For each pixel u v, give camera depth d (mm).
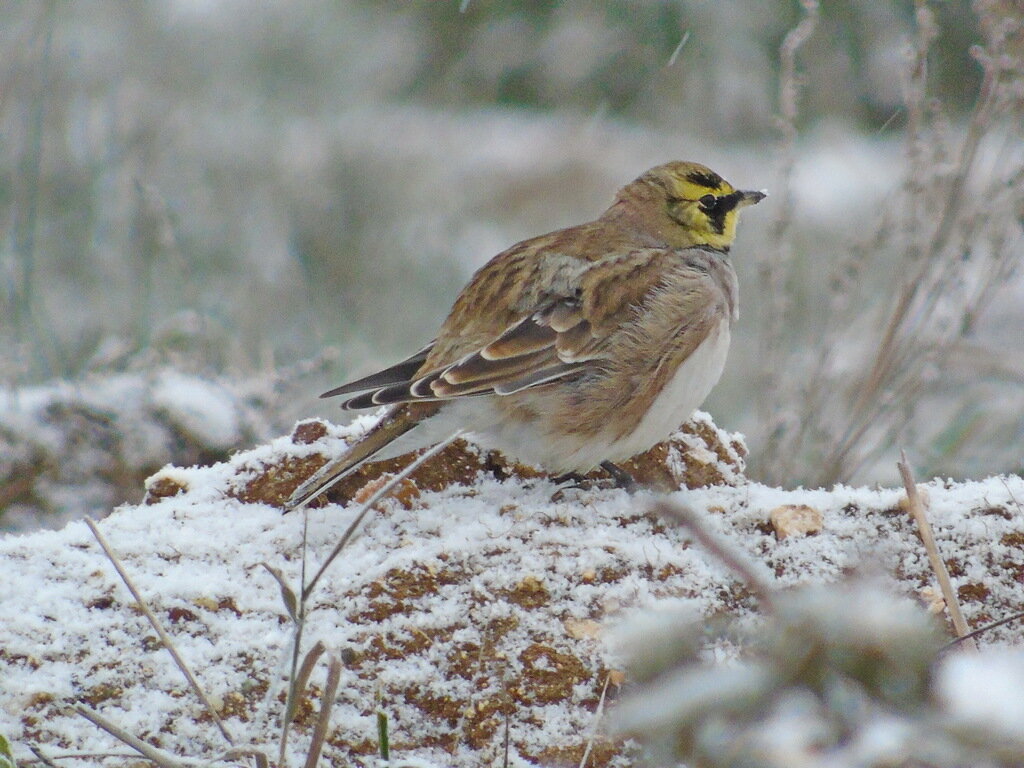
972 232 12148
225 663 6656
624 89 23297
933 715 3355
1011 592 7176
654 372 8477
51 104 19969
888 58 22438
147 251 16125
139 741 5746
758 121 22703
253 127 22203
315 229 20516
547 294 8617
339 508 7926
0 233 18547
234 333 16172
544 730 6477
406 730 6484
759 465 12188
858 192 20188
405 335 18344
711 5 23094
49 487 12156
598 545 7367
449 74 23938
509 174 21953
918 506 7059
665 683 3623
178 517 7730
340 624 6883
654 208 9789
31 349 14891
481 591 7047
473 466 8508
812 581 7199
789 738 3367
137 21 23031
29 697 6469
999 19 12953
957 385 14672
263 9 23938
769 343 12906
